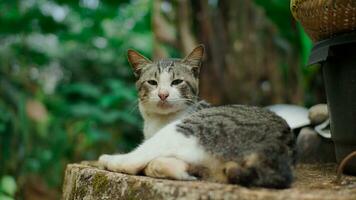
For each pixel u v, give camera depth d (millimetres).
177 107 2662
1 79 5012
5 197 4289
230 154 1834
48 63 6250
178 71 2766
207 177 1894
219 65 4406
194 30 4488
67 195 2486
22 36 5922
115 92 5180
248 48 4438
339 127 2297
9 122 4621
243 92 4406
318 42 2377
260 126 1931
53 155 4840
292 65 4449
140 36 6727
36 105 4855
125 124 5484
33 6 5758
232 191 1615
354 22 2135
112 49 6609
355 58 2180
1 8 5613
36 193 4715
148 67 2859
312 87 4484
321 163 3033
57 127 5000
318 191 1703
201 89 4387
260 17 4469
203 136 1936
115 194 1977
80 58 6402
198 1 4457
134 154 2107
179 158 1932
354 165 2238
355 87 2189
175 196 1680
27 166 4637
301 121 3211
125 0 5598
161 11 4258
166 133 2043
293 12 2412
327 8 2125
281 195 1562
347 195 1619
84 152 5148
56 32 6078
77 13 6160
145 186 1823
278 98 4402
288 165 1802
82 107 5270
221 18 4504
